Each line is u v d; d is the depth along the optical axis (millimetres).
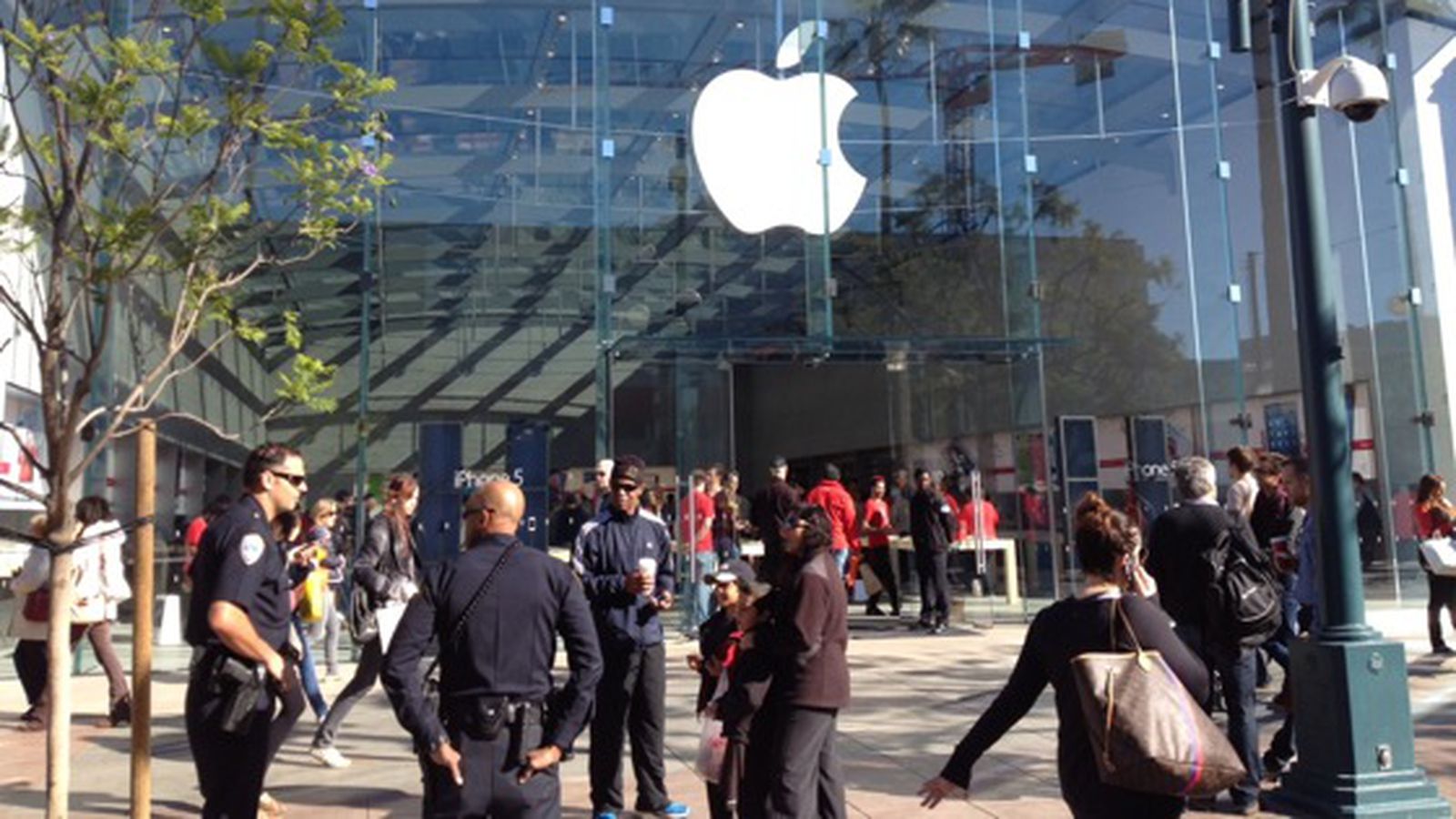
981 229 16891
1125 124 17625
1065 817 6223
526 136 15836
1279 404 17922
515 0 15969
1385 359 18016
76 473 4969
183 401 14305
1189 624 6363
